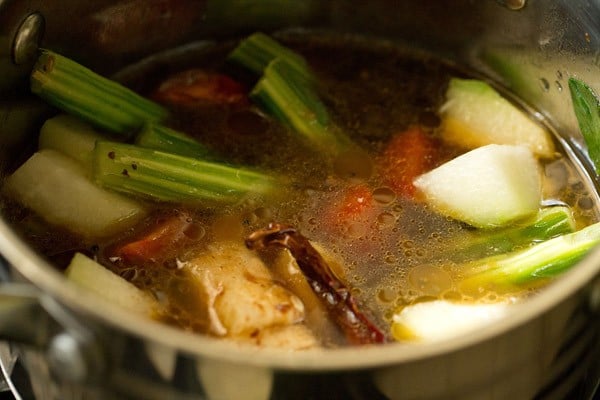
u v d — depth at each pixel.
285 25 0.47
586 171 0.43
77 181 0.39
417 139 0.43
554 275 0.37
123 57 0.45
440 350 0.29
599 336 0.34
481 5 0.44
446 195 0.40
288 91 0.43
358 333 0.35
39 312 0.31
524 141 0.43
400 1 0.46
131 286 0.36
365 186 0.40
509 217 0.39
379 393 0.30
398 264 0.38
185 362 0.30
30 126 0.41
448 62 0.47
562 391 0.35
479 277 0.37
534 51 0.44
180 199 0.39
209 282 0.36
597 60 0.41
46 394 0.35
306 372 0.29
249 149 0.42
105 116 0.41
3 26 0.38
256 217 0.39
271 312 0.35
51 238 0.38
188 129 0.42
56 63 0.40
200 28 0.46
